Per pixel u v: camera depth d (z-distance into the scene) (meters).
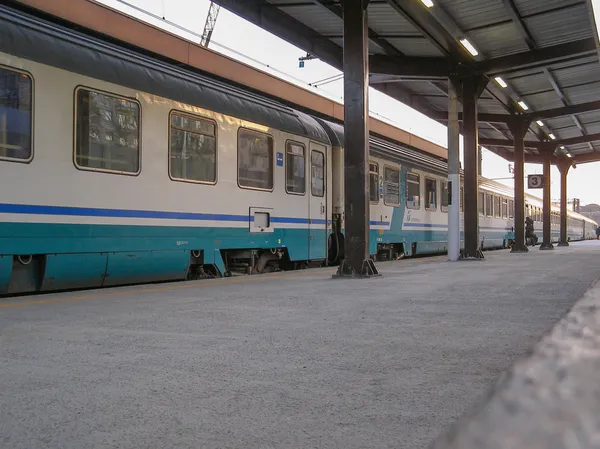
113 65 7.55
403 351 3.49
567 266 11.51
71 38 7.22
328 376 2.90
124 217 7.55
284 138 10.84
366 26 9.60
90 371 3.03
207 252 8.95
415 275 9.43
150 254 7.94
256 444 1.94
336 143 12.67
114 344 3.74
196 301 6.00
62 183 6.77
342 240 12.62
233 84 18.02
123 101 7.59
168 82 8.39
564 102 18.98
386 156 14.88
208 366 3.13
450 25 12.22
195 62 16.50
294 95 20.80
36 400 2.50
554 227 39.12
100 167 7.24
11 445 1.94
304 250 11.38
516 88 17.20
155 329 4.32
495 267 11.47
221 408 2.37
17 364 3.19
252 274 10.18
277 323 4.57
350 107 9.41
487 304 5.62
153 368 3.09
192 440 1.98
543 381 0.46
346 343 3.75
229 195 9.41
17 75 6.31
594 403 0.39
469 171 15.16
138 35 14.64
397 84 16.73
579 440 0.31
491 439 0.32
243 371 3.02
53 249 6.68
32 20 6.88
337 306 5.56
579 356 0.55
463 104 15.06
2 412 2.32
